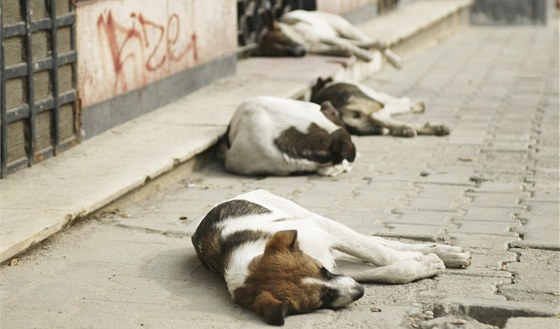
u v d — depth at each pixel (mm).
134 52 11242
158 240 7762
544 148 11297
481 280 6746
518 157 10836
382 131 12109
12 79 8797
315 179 9938
